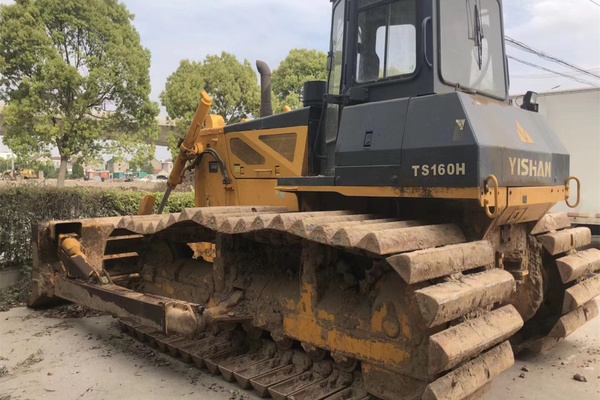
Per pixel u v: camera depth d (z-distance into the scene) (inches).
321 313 145.9
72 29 541.6
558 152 162.4
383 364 130.6
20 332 207.9
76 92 539.5
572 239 182.9
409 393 126.3
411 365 124.2
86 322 222.1
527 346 181.9
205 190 241.9
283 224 134.4
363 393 138.2
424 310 110.0
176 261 206.1
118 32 565.0
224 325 173.3
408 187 134.1
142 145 595.8
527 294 173.3
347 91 165.0
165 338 187.6
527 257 171.0
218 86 706.8
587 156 354.3
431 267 114.3
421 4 145.4
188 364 174.7
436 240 127.6
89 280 193.5
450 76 148.5
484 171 122.9
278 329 159.2
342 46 169.2
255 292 167.5
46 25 535.8
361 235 120.3
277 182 181.5
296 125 192.9
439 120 130.2
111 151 577.3
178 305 153.3
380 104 144.0
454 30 151.6
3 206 265.1
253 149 212.8
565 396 151.6
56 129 525.0
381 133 141.3
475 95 147.6
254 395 150.0
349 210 158.1
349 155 148.2
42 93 529.3
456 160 124.7
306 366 154.4
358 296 140.9
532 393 153.7
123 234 221.6
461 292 114.3
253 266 175.3
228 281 175.6
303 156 189.0
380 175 140.3
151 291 210.5
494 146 127.3
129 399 147.6
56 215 282.5
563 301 176.9
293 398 137.9
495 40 176.4
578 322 185.9
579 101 355.9
